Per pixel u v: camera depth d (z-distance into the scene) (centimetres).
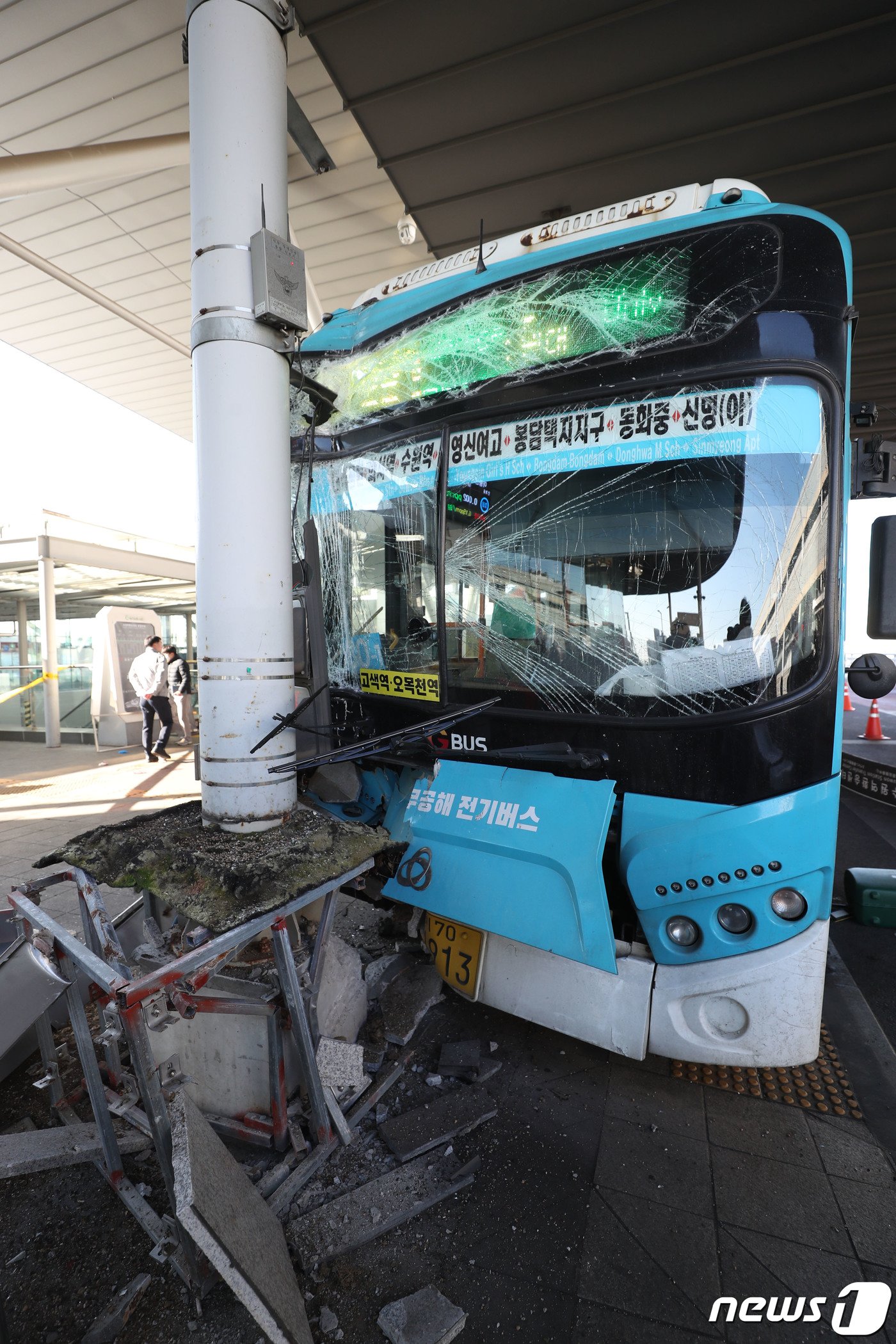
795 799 240
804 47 403
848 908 438
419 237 688
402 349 328
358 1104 254
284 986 214
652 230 267
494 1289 184
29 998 219
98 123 563
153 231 695
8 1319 177
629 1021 254
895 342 795
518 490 294
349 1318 175
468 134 484
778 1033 240
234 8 234
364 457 345
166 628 1878
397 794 342
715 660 253
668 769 260
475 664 306
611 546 273
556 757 277
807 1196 215
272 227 243
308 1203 210
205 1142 177
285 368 253
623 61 417
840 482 239
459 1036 302
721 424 253
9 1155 217
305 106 521
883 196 538
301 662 276
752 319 247
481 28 393
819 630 239
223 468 238
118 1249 197
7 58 493
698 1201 213
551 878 259
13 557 1149
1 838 594
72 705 1348
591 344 277
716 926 246
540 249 297
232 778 246
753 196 261
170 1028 244
